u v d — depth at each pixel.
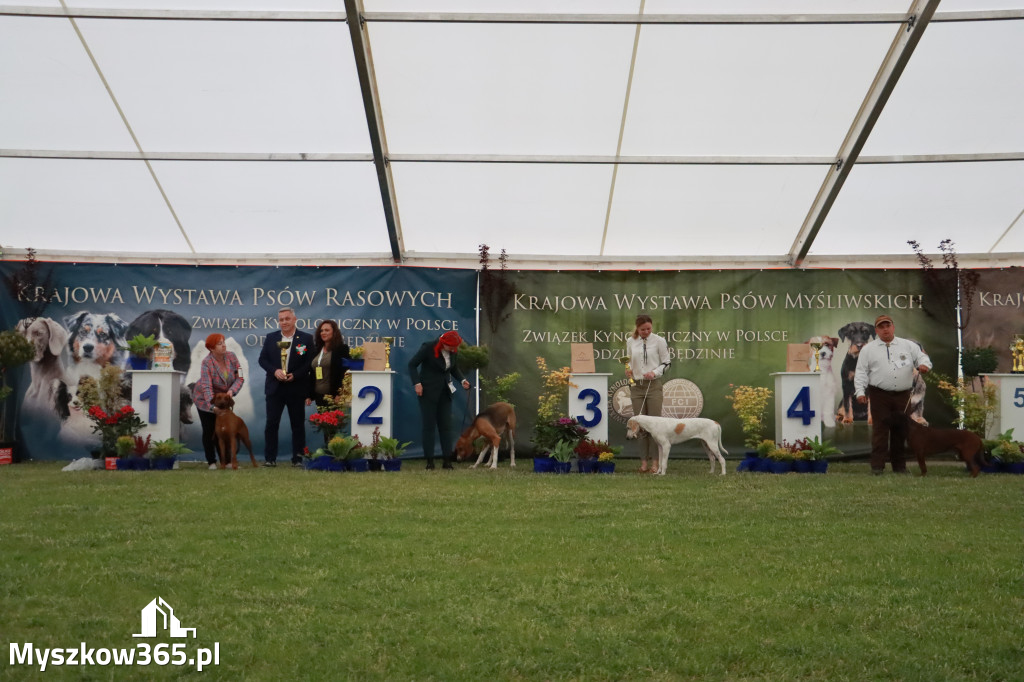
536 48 11.78
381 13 11.16
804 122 12.95
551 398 13.34
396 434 15.43
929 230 15.03
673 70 12.13
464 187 14.11
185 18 11.16
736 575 5.27
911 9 11.17
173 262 15.51
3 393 14.52
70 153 13.23
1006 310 15.36
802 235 15.09
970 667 3.78
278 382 13.26
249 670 3.78
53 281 15.26
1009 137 12.99
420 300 15.60
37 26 11.31
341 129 12.95
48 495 8.46
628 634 4.18
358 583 5.05
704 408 15.61
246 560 5.56
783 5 11.23
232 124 12.88
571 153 13.46
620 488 9.43
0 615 4.43
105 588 4.89
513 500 8.30
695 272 15.74
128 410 12.91
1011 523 7.06
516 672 3.76
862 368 12.29
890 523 7.06
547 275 15.68
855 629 4.28
